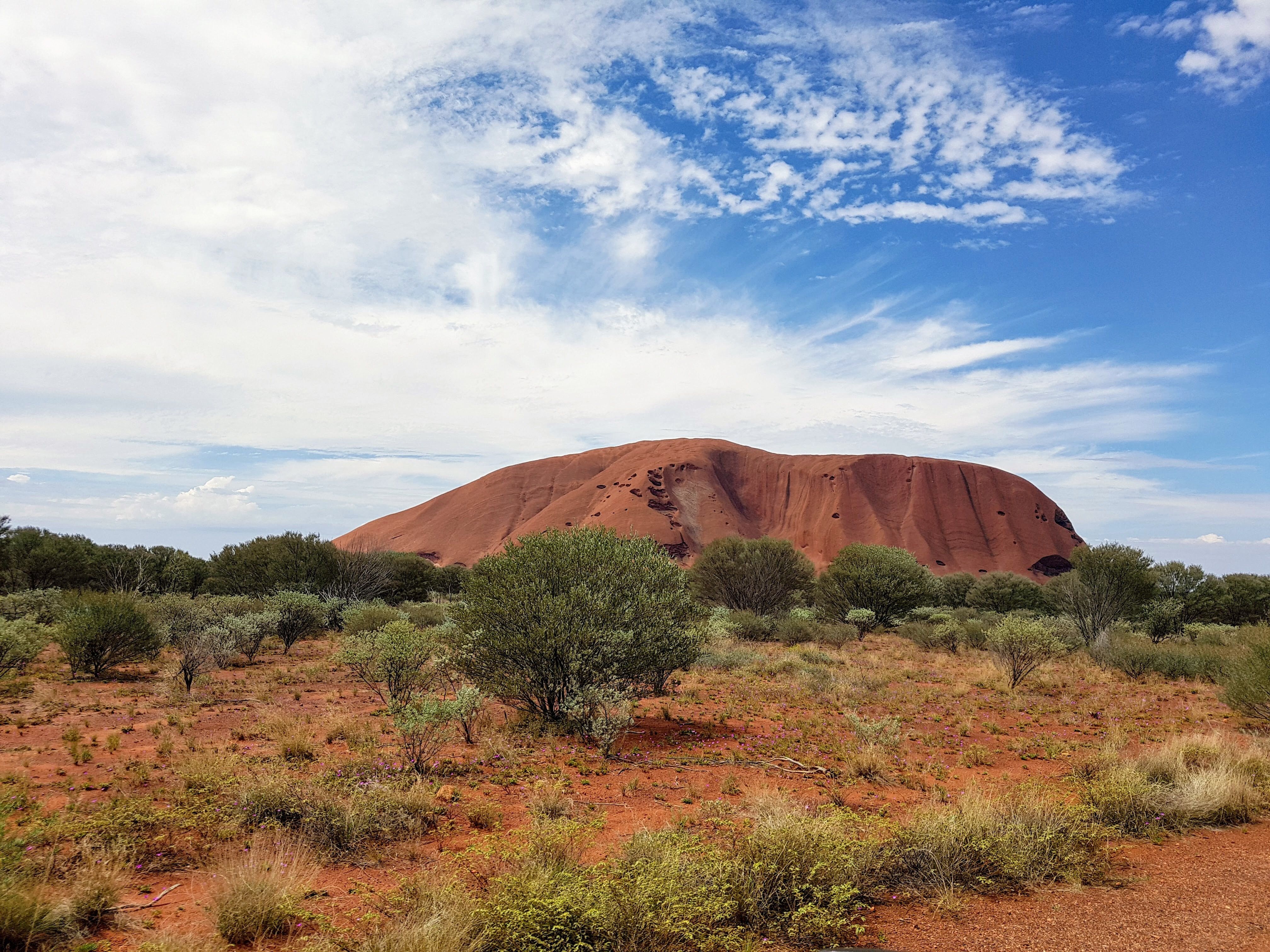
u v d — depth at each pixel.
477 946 4.19
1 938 4.13
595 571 12.68
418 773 8.58
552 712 12.23
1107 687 17.97
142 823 6.21
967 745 11.59
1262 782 8.08
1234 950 4.34
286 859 5.73
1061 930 4.72
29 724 11.79
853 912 5.07
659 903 4.53
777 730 12.29
